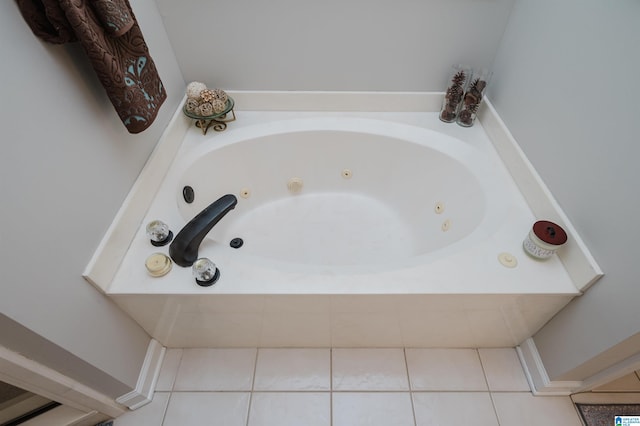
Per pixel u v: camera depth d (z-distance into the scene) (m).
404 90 1.55
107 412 1.15
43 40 0.77
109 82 0.87
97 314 0.93
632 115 0.79
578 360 1.02
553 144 1.07
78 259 0.86
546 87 1.10
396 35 1.37
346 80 1.51
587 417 1.18
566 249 1.00
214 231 1.51
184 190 1.33
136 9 1.13
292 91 1.54
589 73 0.92
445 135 1.47
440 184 1.46
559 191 1.05
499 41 1.39
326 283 0.98
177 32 1.35
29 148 0.72
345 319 1.11
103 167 0.97
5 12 0.68
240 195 1.62
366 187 1.71
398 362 1.32
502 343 1.31
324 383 1.27
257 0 1.27
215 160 1.46
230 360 1.33
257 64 1.46
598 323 0.92
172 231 1.11
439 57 1.44
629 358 0.93
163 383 1.27
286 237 1.59
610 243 0.86
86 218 0.89
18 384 0.86
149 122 1.02
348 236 1.59
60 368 0.88
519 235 1.09
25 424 1.08
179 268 1.00
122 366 1.08
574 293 0.96
